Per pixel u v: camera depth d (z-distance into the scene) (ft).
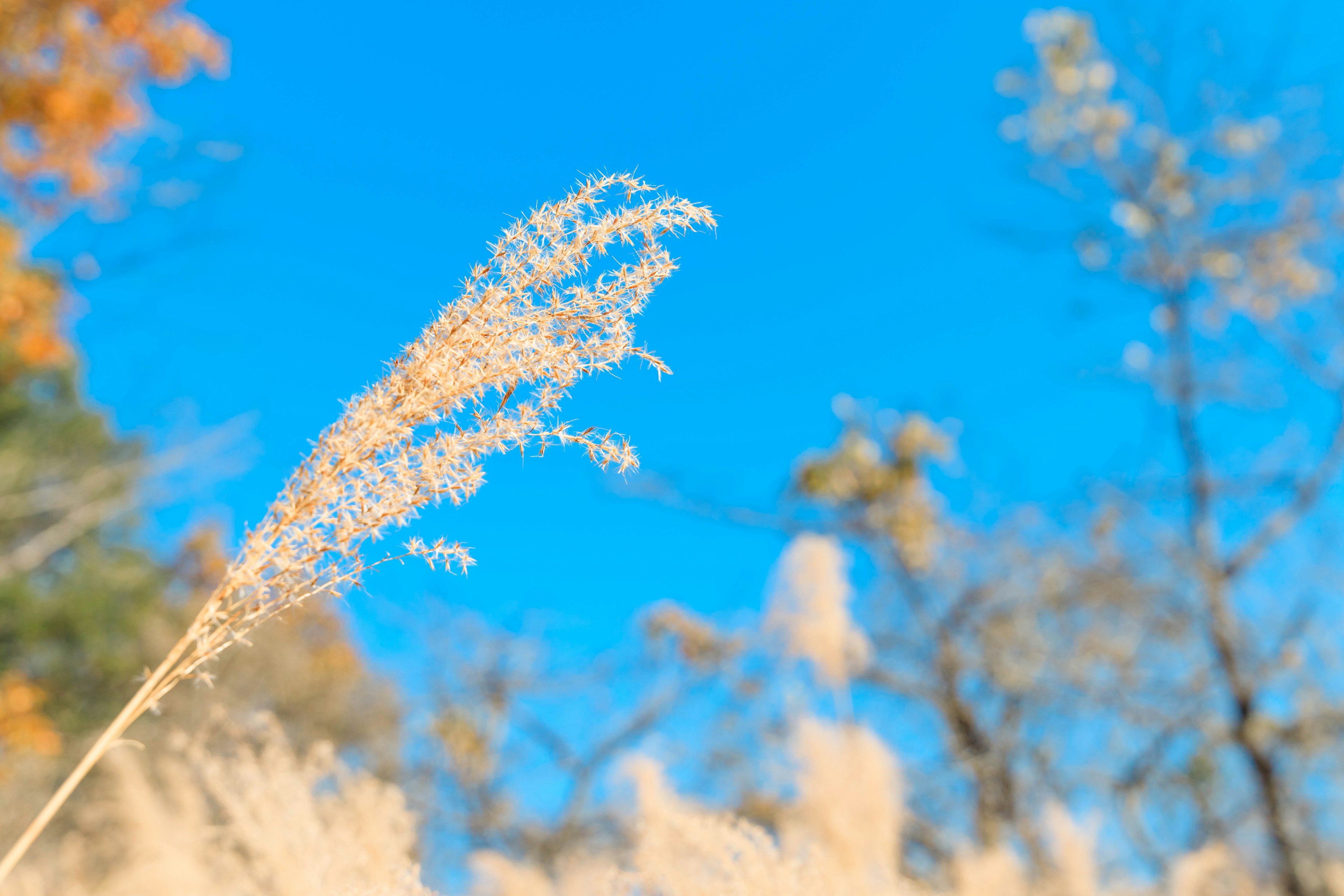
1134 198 36.78
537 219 5.05
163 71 31.45
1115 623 34.55
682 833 8.31
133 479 35.94
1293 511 31.99
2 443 38.27
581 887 10.37
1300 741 29.45
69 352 35.45
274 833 7.60
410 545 4.70
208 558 53.78
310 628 45.37
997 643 36.22
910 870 24.11
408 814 8.56
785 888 8.07
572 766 39.99
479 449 4.82
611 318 4.98
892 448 40.50
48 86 28.73
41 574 46.01
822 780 12.86
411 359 4.83
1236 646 30.94
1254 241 34.55
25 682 40.45
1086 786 31.45
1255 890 25.71
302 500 4.56
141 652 48.62
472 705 42.50
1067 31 37.37
